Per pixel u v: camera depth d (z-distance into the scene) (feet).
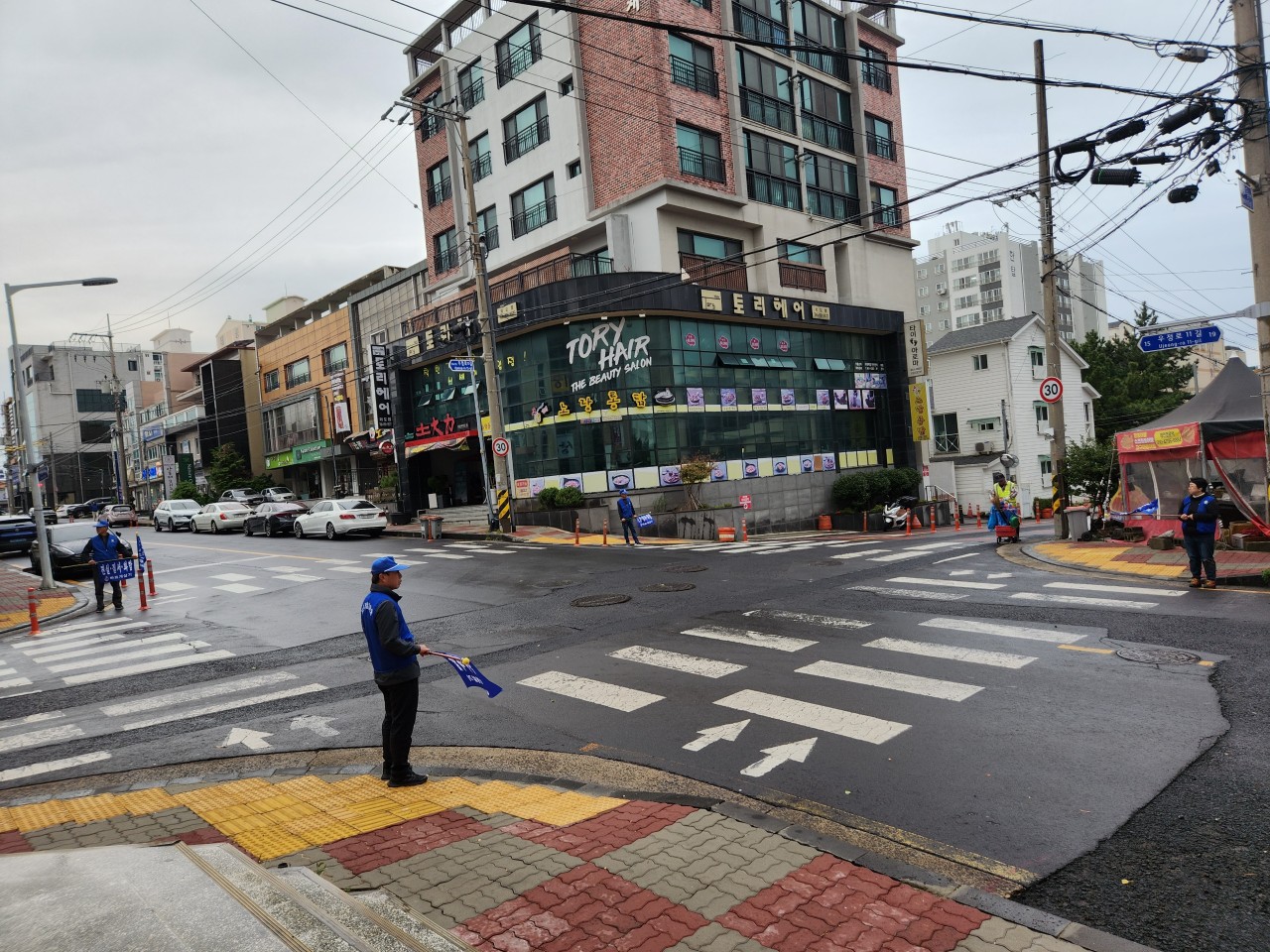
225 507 116.78
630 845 14.53
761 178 97.40
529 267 98.27
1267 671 22.67
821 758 18.72
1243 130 34.99
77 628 45.42
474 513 96.99
